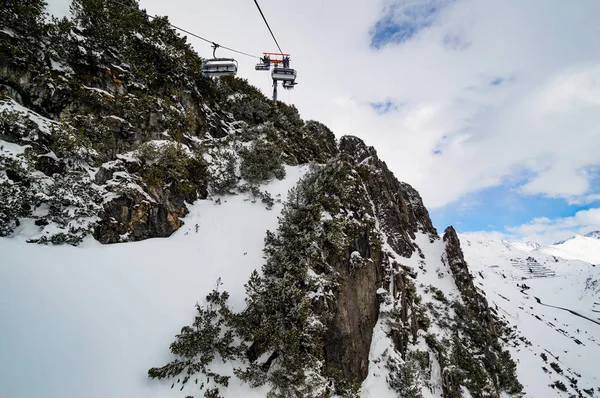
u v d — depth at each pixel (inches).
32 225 362.9
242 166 717.9
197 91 799.7
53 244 364.8
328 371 411.8
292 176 800.9
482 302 1031.6
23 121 390.3
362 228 653.9
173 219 513.0
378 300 617.9
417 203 1571.1
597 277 5383.9
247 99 1026.1
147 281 391.2
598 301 4586.6
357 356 484.1
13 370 233.3
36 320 278.1
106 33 551.2
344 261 554.6
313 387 363.3
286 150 952.3
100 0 593.6
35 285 305.9
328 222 538.6
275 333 366.9
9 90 419.5
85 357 277.3
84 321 305.0
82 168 436.8
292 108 1235.2
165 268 425.4
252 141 835.4
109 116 517.7
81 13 540.1
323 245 519.5
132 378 285.3
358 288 557.3
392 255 836.6
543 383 1112.2
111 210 435.8
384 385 494.9
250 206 639.1
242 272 466.9
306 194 561.9
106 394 261.1
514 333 1475.1
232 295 422.0
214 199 629.9
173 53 701.3
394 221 1048.8
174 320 359.6
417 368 579.8
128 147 530.3
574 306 4507.9
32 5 468.4
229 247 513.0
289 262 440.8
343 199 665.6
